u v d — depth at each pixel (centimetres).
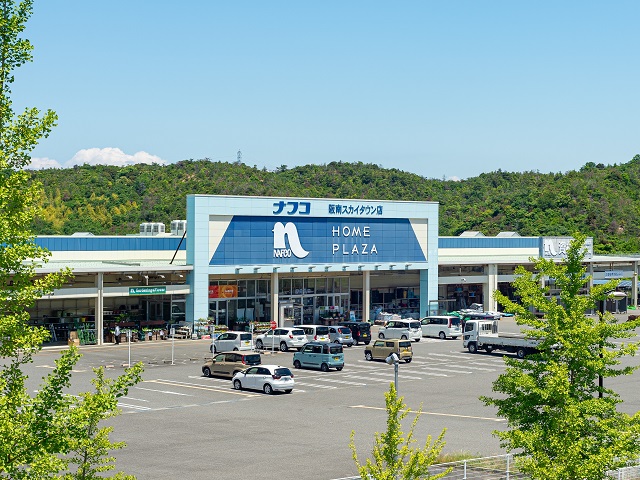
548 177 18912
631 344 2520
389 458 1994
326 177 19200
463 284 9631
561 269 2634
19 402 1703
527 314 2595
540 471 2178
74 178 17138
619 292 9794
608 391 2522
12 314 1920
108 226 14800
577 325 2472
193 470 3017
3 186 1777
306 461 3159
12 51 1861
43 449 1662
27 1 1894
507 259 9494
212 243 7306
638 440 2428
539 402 2448
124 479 1925
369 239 8269
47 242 7006
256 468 3050
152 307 7394
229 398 4516
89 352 6247
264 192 17050
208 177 17775
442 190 19575
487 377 5341
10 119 1844
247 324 7594
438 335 7681
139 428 3722
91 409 1781
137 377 1953
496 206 16300
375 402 4428
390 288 8962
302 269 7819
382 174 19925
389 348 6025
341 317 8425
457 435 3644
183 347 6625
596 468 2177
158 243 7638
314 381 5153
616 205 15600
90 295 6606
